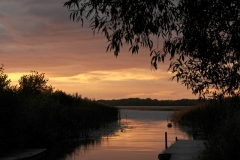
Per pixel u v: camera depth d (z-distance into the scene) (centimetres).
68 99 4688
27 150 2311
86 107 4709
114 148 2609
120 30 627
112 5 607
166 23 604
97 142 3038
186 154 1934
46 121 2786
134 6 591
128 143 2958
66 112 3519
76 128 3459
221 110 2147
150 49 625
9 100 2217
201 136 3481
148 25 594
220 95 651
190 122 4950
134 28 598
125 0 593
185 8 568
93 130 4306
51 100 3150
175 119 6241
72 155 2266
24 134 2419
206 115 3628
